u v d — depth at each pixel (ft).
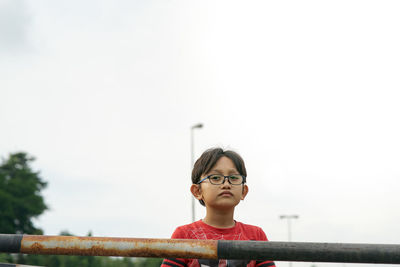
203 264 5.72
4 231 132.05
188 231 6.34
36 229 142.31
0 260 11.23
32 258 103.24
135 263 128.57
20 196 141.59
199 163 6.69
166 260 5.74
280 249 3.20
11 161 153.48
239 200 6.46
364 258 3.09
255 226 6.86
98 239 3.51
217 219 6.41
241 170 6.54
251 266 5.92
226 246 3.31
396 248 3.06
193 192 6.85
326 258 3.15
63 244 3.51
